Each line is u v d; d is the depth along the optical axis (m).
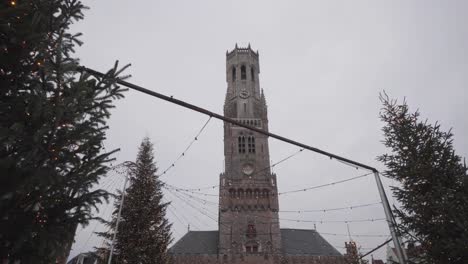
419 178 14.62
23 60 6.95
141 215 26.86
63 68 7.00
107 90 7.97
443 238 12.93
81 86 6.87
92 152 7.43
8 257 6.32
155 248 26.64
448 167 14.16
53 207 6.78
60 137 6.77
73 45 8.18
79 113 6.91
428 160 14.80
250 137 68.81
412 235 14.37
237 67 83.12
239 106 75.56
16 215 6.23
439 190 13.12
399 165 15.45
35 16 6.65
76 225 7.25
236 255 54.16
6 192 5.81
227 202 59.22
